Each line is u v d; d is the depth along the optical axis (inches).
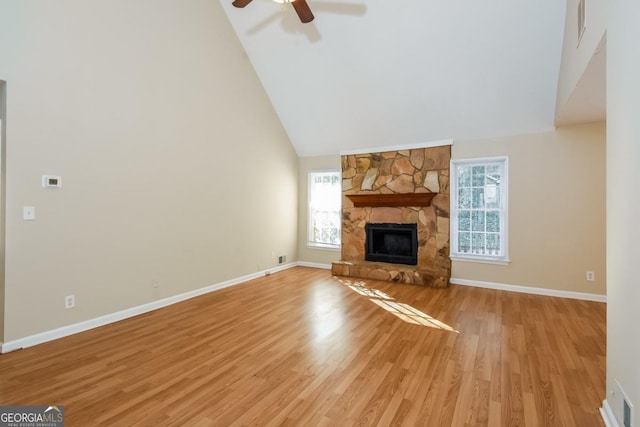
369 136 216.1
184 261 163.2
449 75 164.2
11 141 102.7
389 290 181.0
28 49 106.2
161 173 151.4
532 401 78.0
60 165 114.9
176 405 76.5
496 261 183.6
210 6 176.1
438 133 195.5
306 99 210.8
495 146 183.9
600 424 69.6
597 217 161.9
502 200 185.5
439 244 200.2
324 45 174.9
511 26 137.5
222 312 144.6
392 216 216.8
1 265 102.7
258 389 83.4
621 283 63.7
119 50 133.3
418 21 148.2
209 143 176.7
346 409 75.1
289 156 245.6
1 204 102.0
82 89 120.9
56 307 114.7
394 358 100.6
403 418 71.7
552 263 170.9
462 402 77.7
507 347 108.3
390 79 177.2
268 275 220.2
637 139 56.4
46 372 91.4
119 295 134.6
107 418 71.6
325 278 210.8
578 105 132.2
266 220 221.5
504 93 162.4
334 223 245.4
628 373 59.8
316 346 109.4
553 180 170.2
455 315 140.2
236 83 194.4
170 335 118.8
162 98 151.3
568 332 121.1
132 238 139.3
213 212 179.9
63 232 116.3
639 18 54.8
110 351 105.3
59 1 114.0
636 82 56.7
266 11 174.4
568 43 121.9
